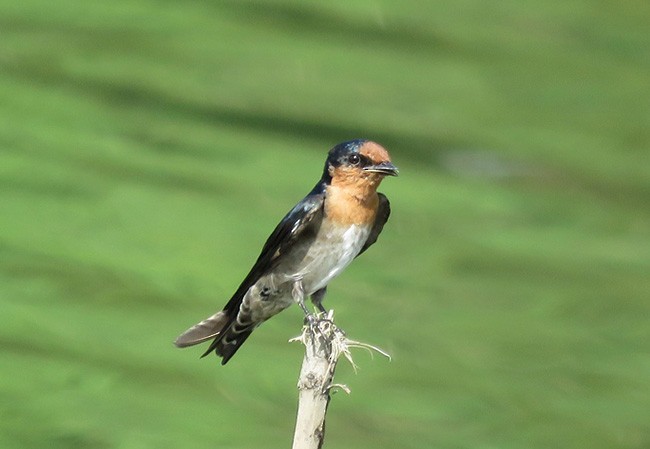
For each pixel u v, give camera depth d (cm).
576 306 1916
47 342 1662
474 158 2477
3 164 2197
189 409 1548
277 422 1539
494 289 1969
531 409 1639
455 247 2106
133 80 2619
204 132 2416
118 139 2334
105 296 1791
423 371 1706
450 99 2748
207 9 3089
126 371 1598
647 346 1828
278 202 2153
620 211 2320
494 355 1756
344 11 3181
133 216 2052
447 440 1555
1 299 1761
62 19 2928
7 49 2716
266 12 3117
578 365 1753
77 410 1504
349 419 1575
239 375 1612
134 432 1495
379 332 1794
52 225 1998
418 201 2288
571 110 2752
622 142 2631
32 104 2455
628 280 2036
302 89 2694
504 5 3409
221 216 2064
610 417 1627
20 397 1554
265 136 2425
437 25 3166
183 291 1822
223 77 2692
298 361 1656
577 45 3150
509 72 2931
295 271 945
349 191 939
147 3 3089
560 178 2434
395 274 1984
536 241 2167
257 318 952
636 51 3141
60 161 2228
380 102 2688
